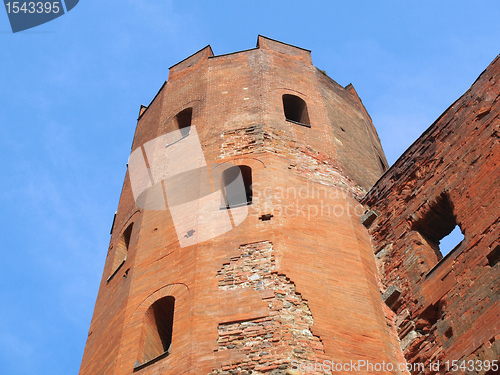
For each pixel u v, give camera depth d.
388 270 21.45
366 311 19.34
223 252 20.53
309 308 18.66
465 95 22.09
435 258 21.00
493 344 16.28
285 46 31.81
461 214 19.53
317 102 28.95
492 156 19.66
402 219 22.28
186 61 31.95
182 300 19.41
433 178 21.86
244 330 17.97
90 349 21.47
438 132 22.58
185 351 17.77
